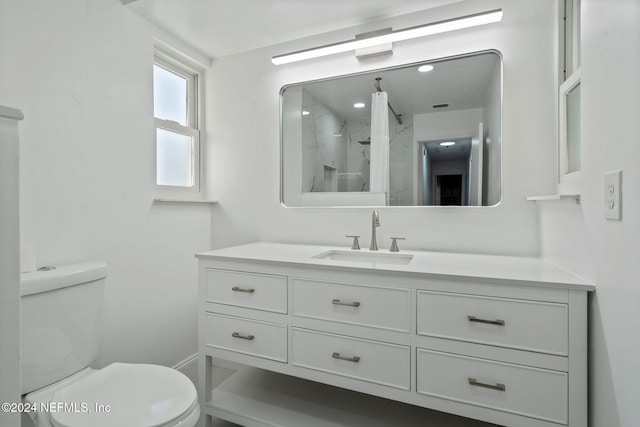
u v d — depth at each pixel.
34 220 1.28
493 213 1.59
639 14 0.72
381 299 1.23
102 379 1.13
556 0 1.45
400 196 1.77
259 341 1.44
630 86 0.77
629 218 0.78
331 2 1.63
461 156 1.66
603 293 0.92
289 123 2.03
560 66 1.41
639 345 0.74
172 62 2.04
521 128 1.54
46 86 1.32
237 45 2.06
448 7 1.66
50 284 1.15
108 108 1.58
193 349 2.08
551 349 1.03
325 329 1.32
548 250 1.40
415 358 1.19
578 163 1.23
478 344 1.10
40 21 1.30
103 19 1.55
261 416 1.46
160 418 0.93
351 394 1.63
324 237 1.93
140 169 1.75
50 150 1.33
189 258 2.06
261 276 1.43
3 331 0.64
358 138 1.86
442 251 1.68
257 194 2.10
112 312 1.60
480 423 1.42
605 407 0.90
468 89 1.64
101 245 1.54
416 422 1.43
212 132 2.21
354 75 1.86
